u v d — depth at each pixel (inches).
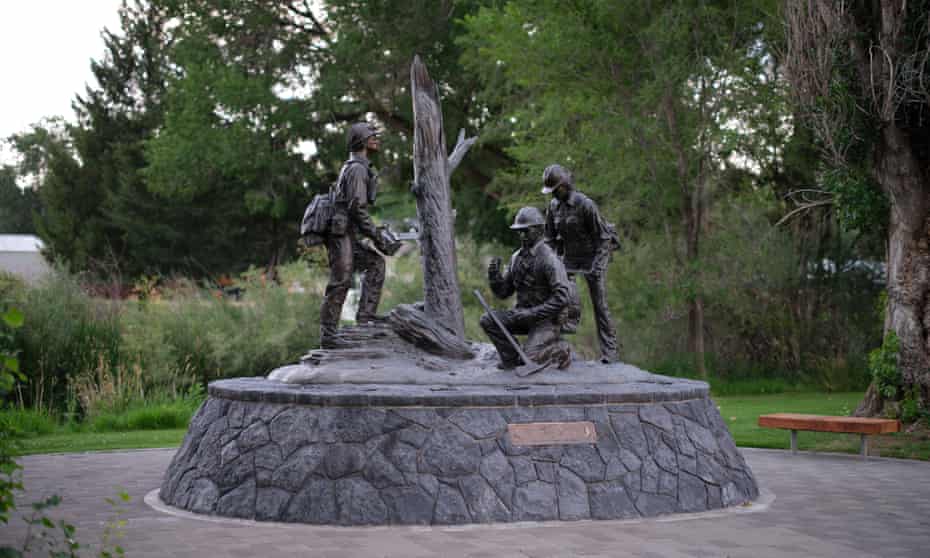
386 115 1211.9
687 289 847.1
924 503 331.6
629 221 944.9
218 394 336.5
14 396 660.1
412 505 284.4
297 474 293.1
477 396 300.5
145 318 735.1
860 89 557.0
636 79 861.2
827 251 958.4
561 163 900.6
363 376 340.2
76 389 658.2
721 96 816.9
